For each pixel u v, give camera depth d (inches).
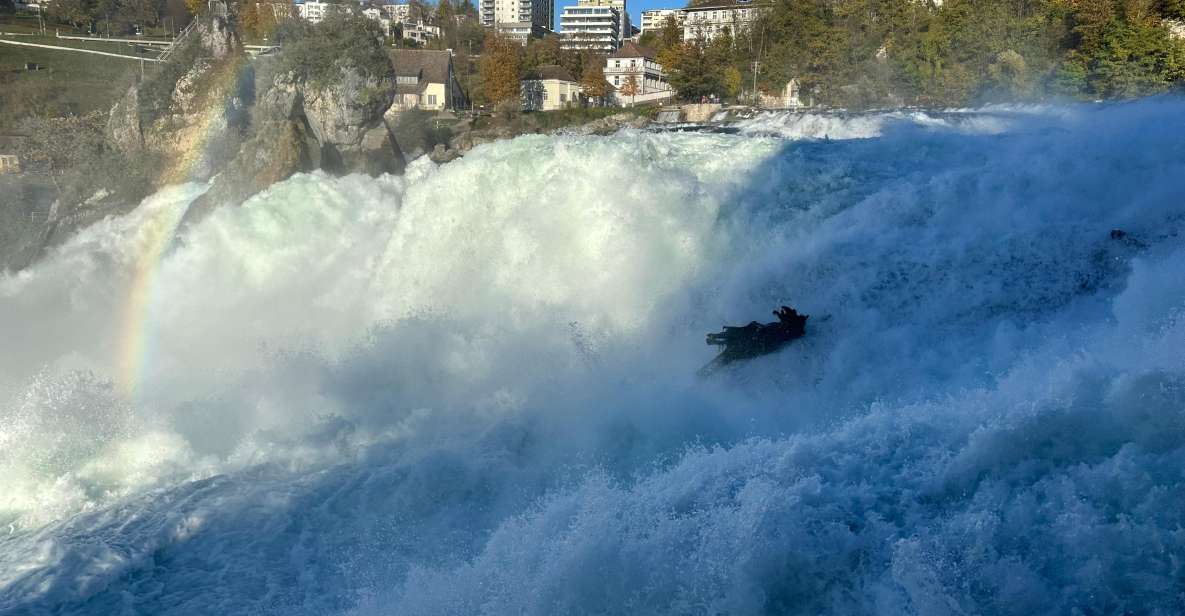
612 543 301.0
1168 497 238.1
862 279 542.0
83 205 1204.5
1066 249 488.7
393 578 373.4
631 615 286.4
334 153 1120.2
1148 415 269.1
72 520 449.7
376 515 428.8
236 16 1423.5
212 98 1203.9
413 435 518.6
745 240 619.5
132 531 428.1
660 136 753.6
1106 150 547.8
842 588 254.5
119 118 1238.9
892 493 279.4
